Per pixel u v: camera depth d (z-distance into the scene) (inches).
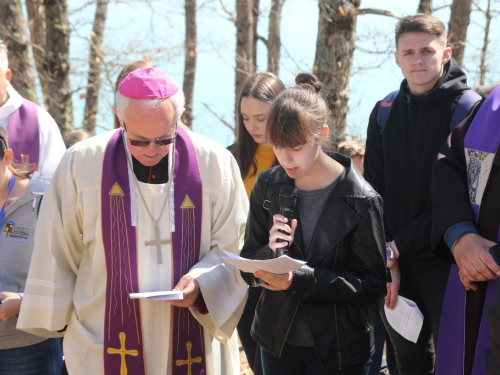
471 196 132.6
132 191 130.8
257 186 133.0
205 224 134.6
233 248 136.8
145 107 120.8
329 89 318.0
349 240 126.0
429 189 157.2
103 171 130.8
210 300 129.5
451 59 162.1
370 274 124.6
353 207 124.0
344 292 122.3
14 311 143.6
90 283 132.6
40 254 132.3
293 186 128.6
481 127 133.9
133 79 122.7
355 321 127.4
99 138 134.6
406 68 158.9
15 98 179.9
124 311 129.5
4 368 149.5
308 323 126.3
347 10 333.7
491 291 125.5
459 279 134.6
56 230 131.8
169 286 130.5
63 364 146.1
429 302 157.5
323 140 124.0
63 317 133.0
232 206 136.8
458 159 137.1
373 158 169.9
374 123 169.5
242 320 166.6
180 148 134.8
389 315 158.4
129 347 129.5
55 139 182.9
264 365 134.4
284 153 121.7
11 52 404.5
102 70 575.2
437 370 137.5
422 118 159.0
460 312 132.9
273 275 118.8
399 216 162.1
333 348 125.8
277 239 121.0
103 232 130.0
